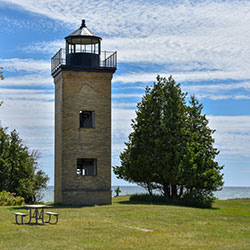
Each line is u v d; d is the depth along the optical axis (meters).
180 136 46.34
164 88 48.06
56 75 43.66
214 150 46.50
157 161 45.72
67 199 40.88
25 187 51.34
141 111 47.75
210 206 43.72
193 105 48.22
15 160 51.97
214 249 19.45
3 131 52.88
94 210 33.91
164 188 47.41
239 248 19.84
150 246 19.94
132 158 47.16
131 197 48.16
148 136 46.91
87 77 42.09
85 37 41.72
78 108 41.88
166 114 46.84
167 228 25.72
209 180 44.66
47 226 25.53
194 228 25.86
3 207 36.41
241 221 29.97
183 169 44.22
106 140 42.47
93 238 21.81
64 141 41.31
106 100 42.62
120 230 24.45
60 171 41.59
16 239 21.36
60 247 19.47
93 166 43.25
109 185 42.16
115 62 42.81
